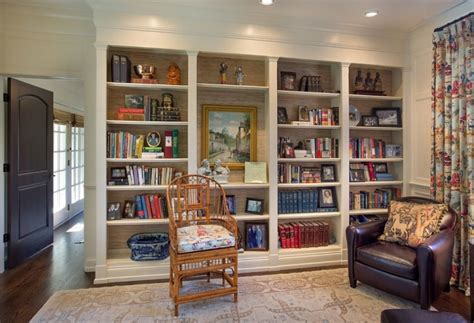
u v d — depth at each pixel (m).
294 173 3.60
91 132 3.29
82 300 2.62
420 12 3.16
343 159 3.59
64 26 3.25
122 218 3.22
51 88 4.71
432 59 3.35
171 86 3.19
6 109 3.36
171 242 2.55
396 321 1.51
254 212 3.50
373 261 2.67
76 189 6.23
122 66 3.13
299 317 2.37
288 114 3.79
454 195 2.98
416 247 2.60
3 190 3.30
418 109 3.62
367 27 3.52
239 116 3.63
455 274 2.94
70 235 4.64
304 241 3.55
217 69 3.57
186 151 3.49
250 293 2.76
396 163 3.91
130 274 3.06
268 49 3.34
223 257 2.52
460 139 2.95
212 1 2.94
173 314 2.40
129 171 3.21
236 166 3.61
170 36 3.11
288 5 3.01
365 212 3.66
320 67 3.84
